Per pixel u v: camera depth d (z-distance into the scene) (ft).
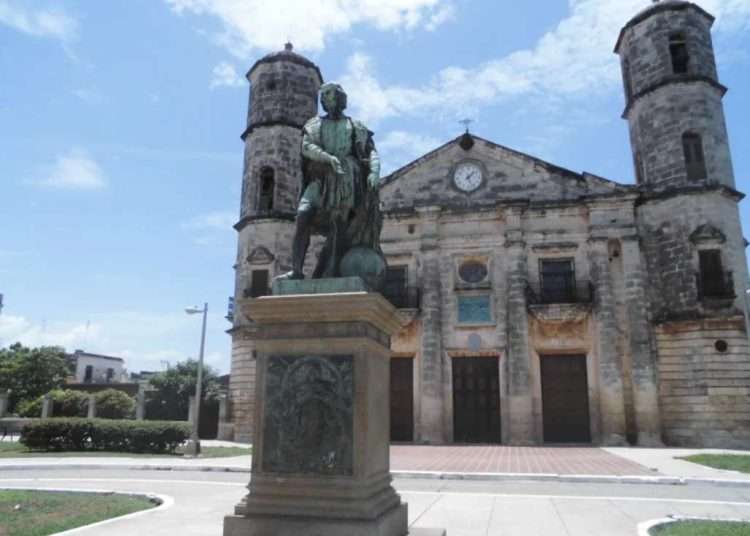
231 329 108.78
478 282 100.73
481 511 33.42
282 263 106.93
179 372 175.32
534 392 94.58
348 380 21.30
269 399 21.81
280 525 19.92
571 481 49.52
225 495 38.45
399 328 25.80
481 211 101.96
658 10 100.48
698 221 90.99
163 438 78.89
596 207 97.76
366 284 23.53
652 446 87.20
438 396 95.86
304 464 20.89
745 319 85.30
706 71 97.60
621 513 33.19
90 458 70.08
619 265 96.22
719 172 93.09
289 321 22.36
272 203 111.14
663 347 90.79
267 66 117.19
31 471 58.49
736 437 83.15
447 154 107.24
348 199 24.44
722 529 27.86
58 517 29.86
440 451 80.43
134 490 41.52
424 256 102.06
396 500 22.82
